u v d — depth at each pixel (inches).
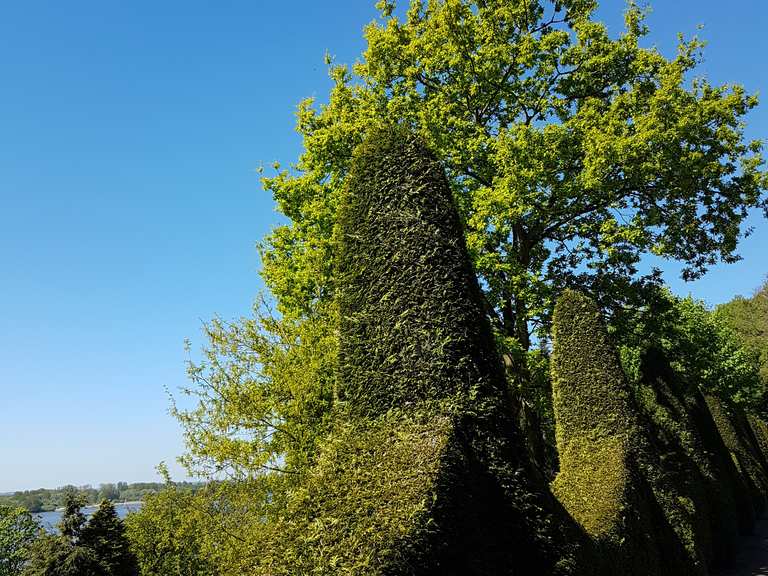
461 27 589.3
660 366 580.7
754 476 949.8
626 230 508.4
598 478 327.0
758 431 1272.1
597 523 270.7
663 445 503.8
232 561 297.3
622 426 369.4
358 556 130.4
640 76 567.5
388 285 203.5
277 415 359.3
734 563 539.8
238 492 342.3
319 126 627.2
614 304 596.4
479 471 181.8
